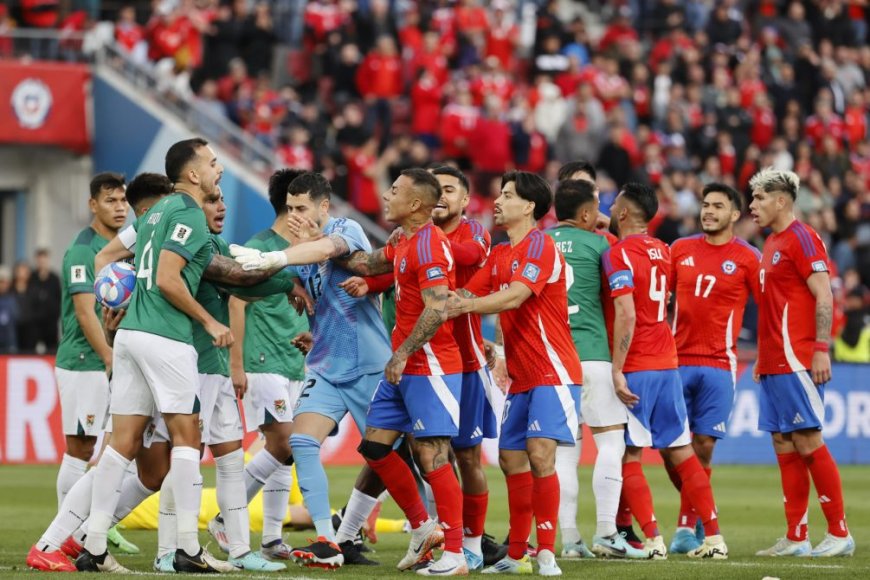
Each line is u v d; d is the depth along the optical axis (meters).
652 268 32.84
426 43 84.25
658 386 32.75
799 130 89.88
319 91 84.25
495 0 92.12
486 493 30.30
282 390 34.06
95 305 33.69
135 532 37.88
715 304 34.72
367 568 29.86
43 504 44.12
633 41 89.44
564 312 29.08
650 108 87.94
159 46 80.56
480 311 28.09
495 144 79.38
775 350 33.75
